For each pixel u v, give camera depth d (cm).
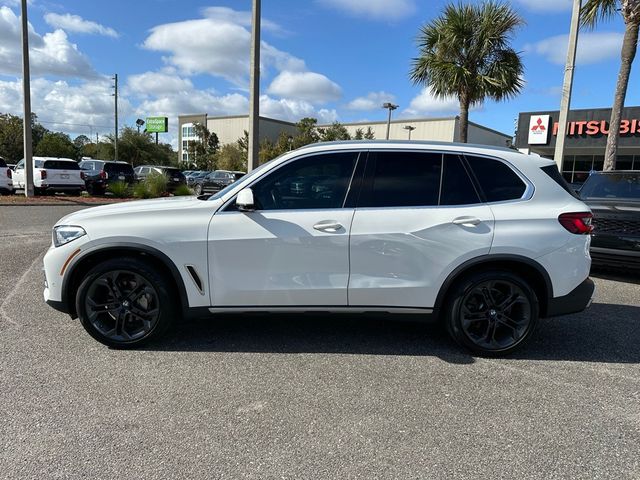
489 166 396
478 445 270
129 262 381
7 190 1852
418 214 381
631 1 1096
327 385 339
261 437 273
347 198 387
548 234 381
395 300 386
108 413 295
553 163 412
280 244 378
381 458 256
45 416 289
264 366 369
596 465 253
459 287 386
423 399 322
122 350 392
